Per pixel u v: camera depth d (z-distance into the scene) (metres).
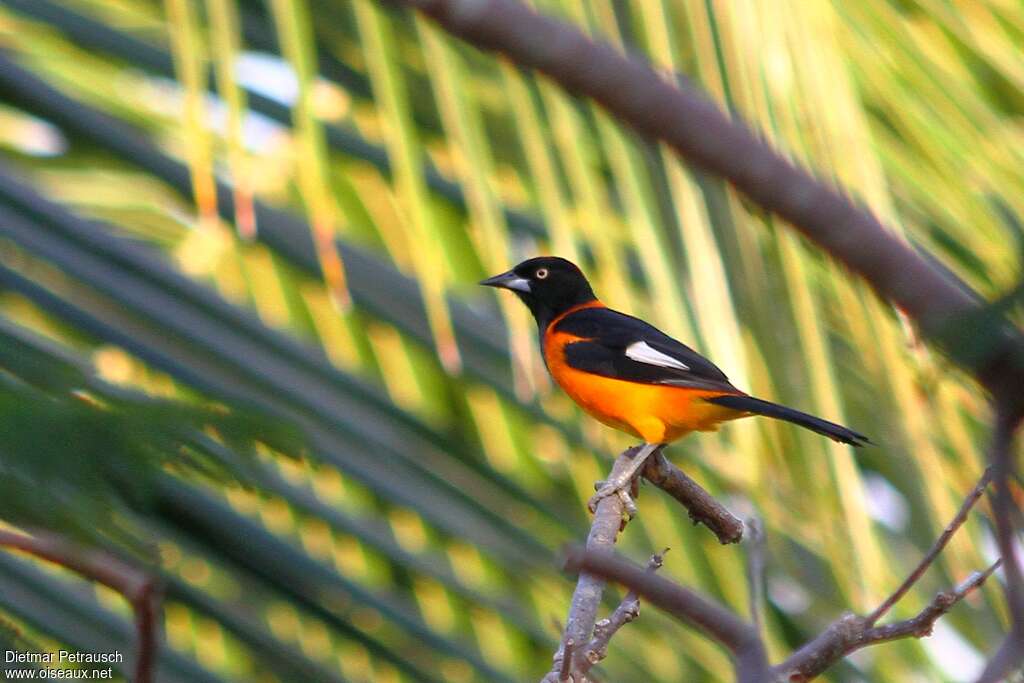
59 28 11.95
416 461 12.52
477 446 13.70
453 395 13.97
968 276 9.72
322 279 12.47
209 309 11.52
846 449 9.77
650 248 9.03
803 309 8.64
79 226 11.38
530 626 13.20
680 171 8.57
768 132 7.94
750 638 3.17
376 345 14.12
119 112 12.99
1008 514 2.54
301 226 12.56
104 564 3.73
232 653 13.60
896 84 10.27
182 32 8.97
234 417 4.59
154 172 12.11
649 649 13.63
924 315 2.48
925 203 10.09
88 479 4.11
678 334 9.01
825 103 8.20
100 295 11.26
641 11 8.17
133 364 11.16
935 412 8.91
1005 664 3.37
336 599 12.64
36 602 10.88
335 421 11.83
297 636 13.04
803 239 2.67
